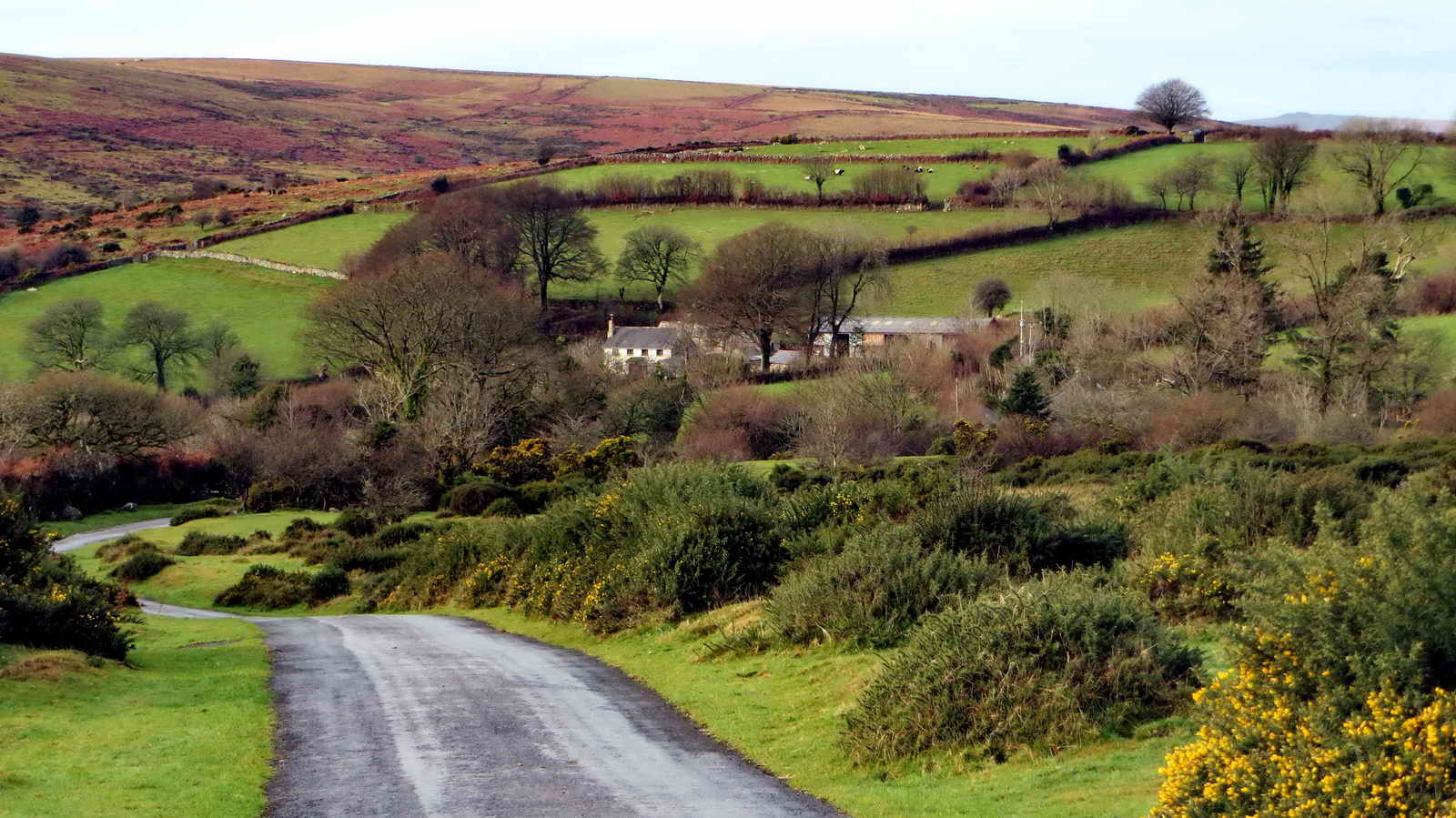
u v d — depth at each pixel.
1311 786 12.41
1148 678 19.62
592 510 44.66
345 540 69.88
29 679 26.05
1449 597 13.16
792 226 140.38
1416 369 91.06
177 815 16.77
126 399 102.00
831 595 28.14
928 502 32.94
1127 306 125.38
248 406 109.69
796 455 93.81
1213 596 25.89
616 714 24.34
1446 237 131.75
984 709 19.56
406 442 91.19
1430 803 11.75
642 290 164.12
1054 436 83.69
